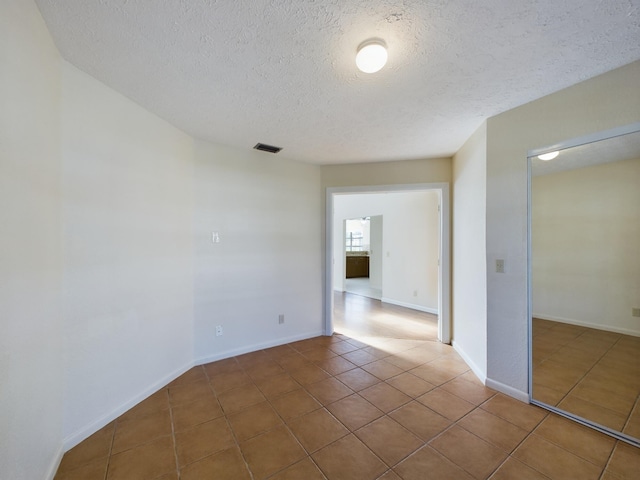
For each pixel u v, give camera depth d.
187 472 1.51
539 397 2.13
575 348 2.06
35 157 1.33
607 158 1.90
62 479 1.46
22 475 1.21
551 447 1.69
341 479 1.46
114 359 1.96
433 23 1.33
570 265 2.06
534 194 2.14
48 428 1.44
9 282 1.13
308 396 2.27
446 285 3.45
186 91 1.96
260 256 3.25
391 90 1.94
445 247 3.44
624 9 1.24
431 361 2.94
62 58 1.61
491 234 2.35
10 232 1.14
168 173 2.46
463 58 1.59
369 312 5.08
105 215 1.89
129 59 1.62
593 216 1.98
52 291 1.50
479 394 2.29
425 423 1.92
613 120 1.75
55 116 1.53
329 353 3.16
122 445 1.71
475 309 2.64
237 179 3.08
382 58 1.46
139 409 2.08
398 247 5.66
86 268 1.76
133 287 2.11
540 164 2.12
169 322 2.48
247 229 3.16
